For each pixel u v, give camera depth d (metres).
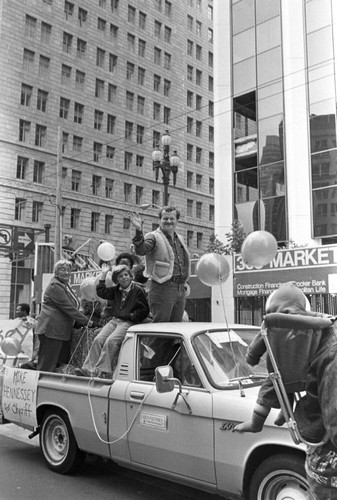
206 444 4.09
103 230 57.50
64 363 6.52
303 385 2.73
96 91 58.81
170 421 4.41
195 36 73.56
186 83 70.75
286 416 2.77
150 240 5.68
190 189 69.50
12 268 48.09
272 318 2.79
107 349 5.36
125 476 5.68
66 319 6.42
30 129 51.66
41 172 52.62
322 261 12.13
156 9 67.25
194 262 15.10
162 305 5.75
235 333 4.98
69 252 24.73
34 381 6.14
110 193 59.28
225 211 23.89
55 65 54.28
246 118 23.83
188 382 4.45
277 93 22.66
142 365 4.99
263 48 23.44
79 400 5.46
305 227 21.02
